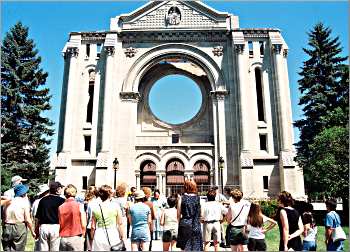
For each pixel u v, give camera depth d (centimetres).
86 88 5000
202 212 1386
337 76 4147
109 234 1039
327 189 3133
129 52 5056
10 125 3953
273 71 4919
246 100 4694
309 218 1197
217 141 4725
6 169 3566
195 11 5153
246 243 1159
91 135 4803
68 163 4584
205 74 5294
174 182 4875
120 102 4894
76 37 5103
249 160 4428
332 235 1158
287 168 4444
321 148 3131
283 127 4638
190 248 1134
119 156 4700
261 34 5091
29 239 2019
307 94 4125
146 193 1473
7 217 1156
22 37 4331
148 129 5184
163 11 5153
